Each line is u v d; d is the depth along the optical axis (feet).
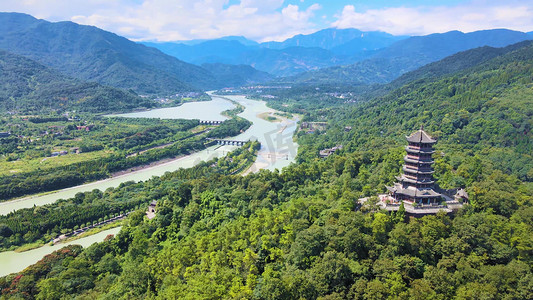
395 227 491.72
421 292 392.47
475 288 395.55
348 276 432.25
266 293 418.31
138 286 551.59
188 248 590.14
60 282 571.28
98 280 610.65
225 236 603.26
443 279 408.67
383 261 436.35
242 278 482.28
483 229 478.18
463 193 603.26
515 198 566.36
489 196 554.46
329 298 400.06
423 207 549.13
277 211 638.94
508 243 468.75
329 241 478.18
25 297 552.00
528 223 510.58
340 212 543.39
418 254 462.19
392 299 391.65
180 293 470.39
